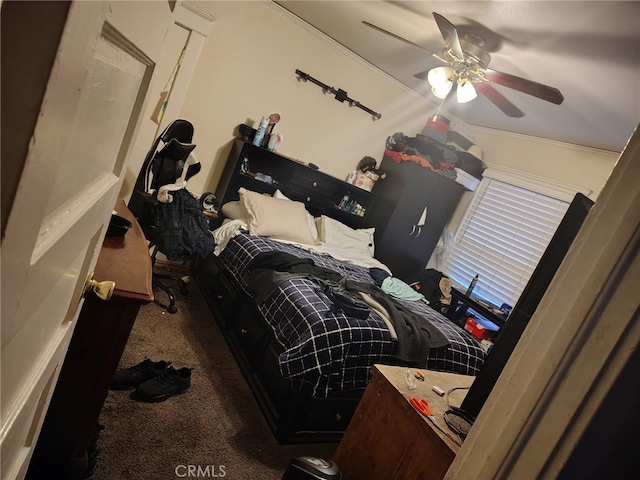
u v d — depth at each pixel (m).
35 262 0.41
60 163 0.40
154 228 2.73
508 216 4.19
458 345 2.61
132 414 1.88
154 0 0.60
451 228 4.66
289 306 2.28
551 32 2.11
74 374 1.22
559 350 0.53
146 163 2.89
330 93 3.94
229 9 3.29
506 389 0.59
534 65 2.55
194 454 1.80
